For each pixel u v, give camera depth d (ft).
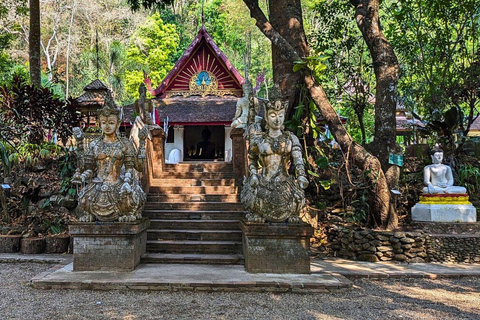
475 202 36.47
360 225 33.32
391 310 18.72
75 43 128.88
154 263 25.29
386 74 33.65
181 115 60.59
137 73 114.62
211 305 18.78
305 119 37.73
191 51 65.82
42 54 130.62
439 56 48.21
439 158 34.22
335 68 50.78
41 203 34.63
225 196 31.55
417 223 32.53
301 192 23.94
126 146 24.94
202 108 62.23
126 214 24.16
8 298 19.66
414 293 21.81
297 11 37.76
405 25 50.88
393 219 32.09
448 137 40.16
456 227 31.30
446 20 46.75
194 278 21.72
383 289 22.54
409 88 50.57
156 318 17.06
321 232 32.96
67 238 31.22
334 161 39.73
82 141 25.27
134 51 119.24
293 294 20.80
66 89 115.96
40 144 39.40
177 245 26.76
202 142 66.69
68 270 23.65
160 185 33.50
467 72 45.11
